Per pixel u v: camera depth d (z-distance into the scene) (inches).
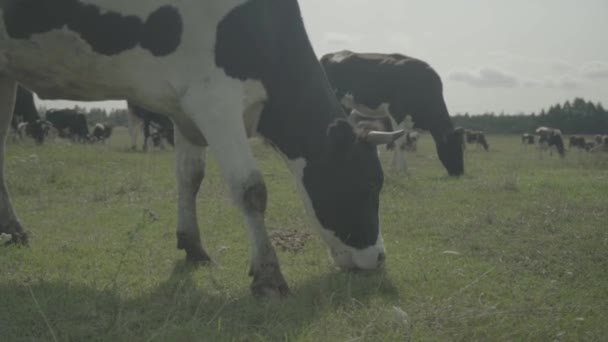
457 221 297.4
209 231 273.4
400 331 142.8
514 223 290.5
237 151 177.9
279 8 191.6
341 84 637.9
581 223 288.7
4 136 231.8
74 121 1253.1
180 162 219.3
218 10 179.6
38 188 384.5
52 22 187.5
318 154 196.1
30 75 202.5
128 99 207.5
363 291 181.0
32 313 152.7
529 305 166.7
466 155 1104.8
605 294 183.2
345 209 197.2
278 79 191.0
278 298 169.3
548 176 518.9
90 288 179.5
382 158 812.6
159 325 149.9
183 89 183.8
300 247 241.9
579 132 3474.4
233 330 146.2
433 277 198.7
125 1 181.9
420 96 590.2
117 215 307.6
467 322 150.0
